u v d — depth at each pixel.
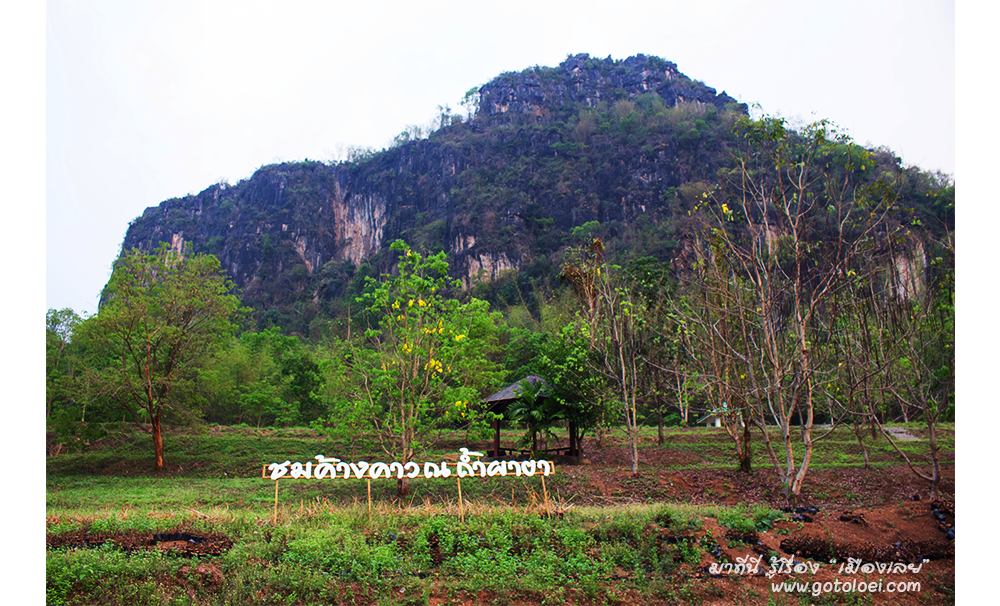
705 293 18.48
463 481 18.53
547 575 9.26
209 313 28.62
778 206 16.19
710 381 18.52
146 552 9.21
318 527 11.05
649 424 36.22
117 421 32.44
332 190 167.12
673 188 112.00
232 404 40.78
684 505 13.86
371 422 19.22
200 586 8.35
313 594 8.38
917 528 11.20
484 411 21.80
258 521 11.56
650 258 26.56
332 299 130.00
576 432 22.78
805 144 16.14
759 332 18.61
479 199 128.12
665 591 9.07
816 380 17.16
